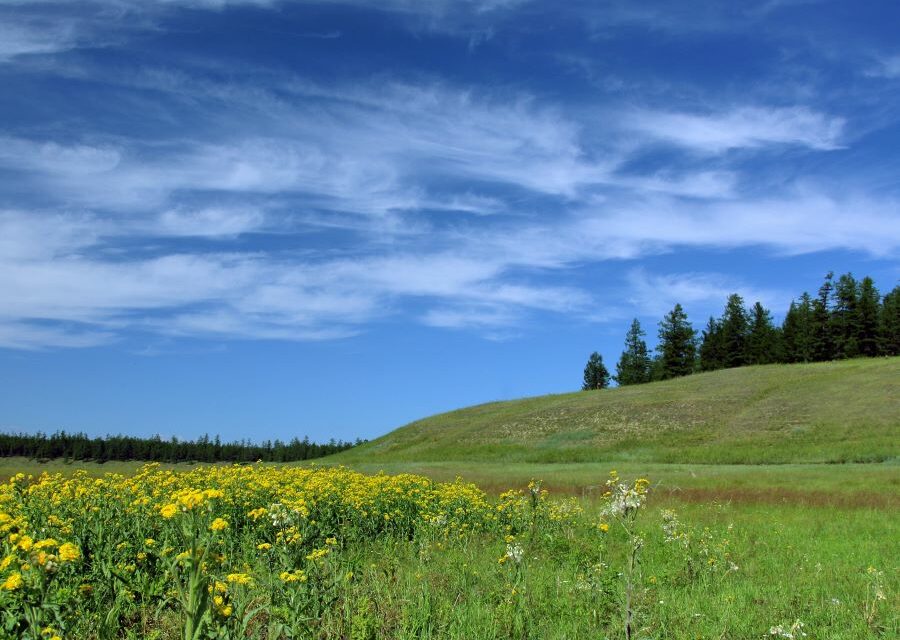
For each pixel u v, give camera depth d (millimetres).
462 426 78938
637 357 117938
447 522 13719
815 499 22688
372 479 17094
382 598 7180
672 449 54250
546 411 76562
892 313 94438
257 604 6484
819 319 98500
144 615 6129
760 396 67062
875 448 44969
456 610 6957
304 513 8172
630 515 6398
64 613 5023
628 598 6199
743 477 31984
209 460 103625
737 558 11805
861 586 9398
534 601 7578
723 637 6719
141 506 9719
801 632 6762
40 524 8617
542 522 13891
